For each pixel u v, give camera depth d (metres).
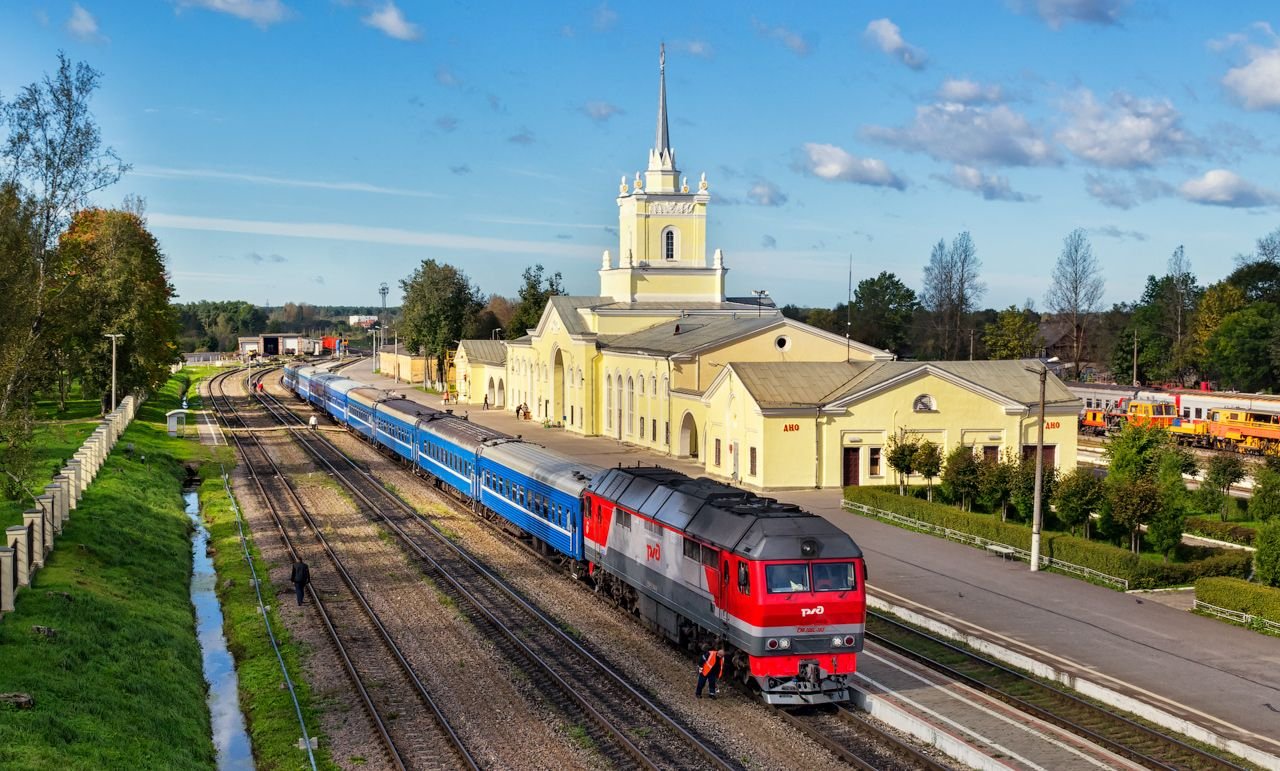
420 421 60.94
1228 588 29.44
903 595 32.41
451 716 22.45
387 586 34.22
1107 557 33.97
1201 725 21.19
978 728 21.23
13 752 16.83
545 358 89.94
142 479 50.69
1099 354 133.00
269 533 43.12
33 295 43.56
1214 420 78.00
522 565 37.34
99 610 26.47
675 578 25.86
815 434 54.22
